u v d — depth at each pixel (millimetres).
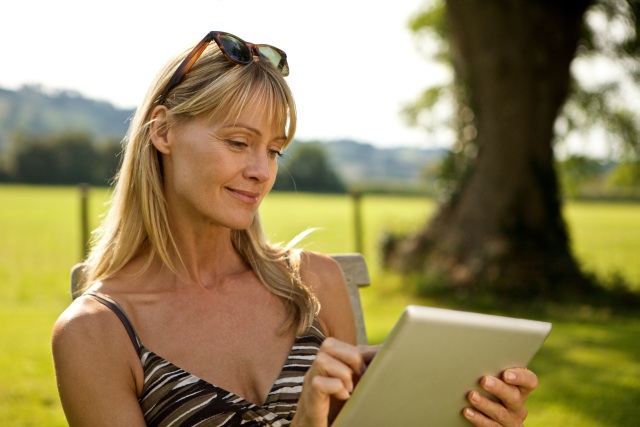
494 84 10195
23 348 6656
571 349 6637
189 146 1827
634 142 12398
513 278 9789
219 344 1849
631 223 28062
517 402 1530
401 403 1469
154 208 1921
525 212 10086
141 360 1775
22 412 4660
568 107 12477
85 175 60531
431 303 9633
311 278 2113
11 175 59438
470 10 10102
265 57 1900
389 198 48688
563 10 10078
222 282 1966
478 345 1446
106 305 1801
